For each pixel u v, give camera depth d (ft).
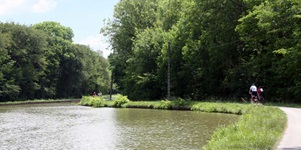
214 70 140.77
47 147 52.26
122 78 223.71
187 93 161.68
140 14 223.71
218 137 43.78
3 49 225.97
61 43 317.63
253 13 108.99
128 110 130.21
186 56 148.05
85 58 337.11
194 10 139.13
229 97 137.39
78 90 343.87
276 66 110.93
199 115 93.56
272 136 37.93
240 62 136.15
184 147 48.34
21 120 96.27
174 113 105.29
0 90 238.27
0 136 64.39
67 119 97.71
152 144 51.90
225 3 130.72
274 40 110.11
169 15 189.37
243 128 45.57
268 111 63.93
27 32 261.03
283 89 110.93
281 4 104.37
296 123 50.90
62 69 318.04
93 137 61.46
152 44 179.93
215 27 133.08
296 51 95.91
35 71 266.77
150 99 177.47
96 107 166.81
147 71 179.52
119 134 64.08
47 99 295.28
